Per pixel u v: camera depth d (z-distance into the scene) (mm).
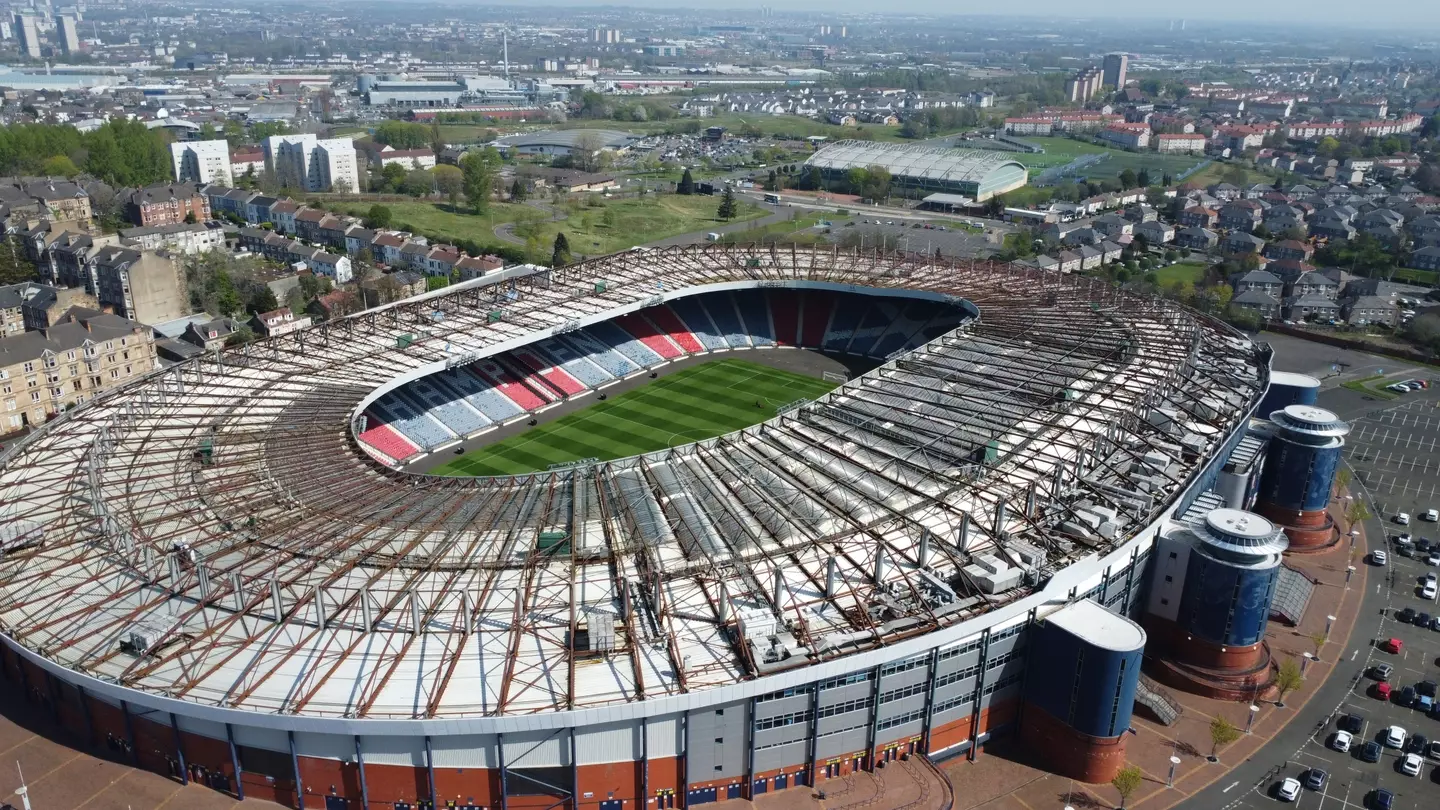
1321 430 150750
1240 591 116125
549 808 93750
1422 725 115312
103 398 157125
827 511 120812
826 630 98625
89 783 96438
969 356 177250
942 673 102125
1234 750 110500
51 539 116188
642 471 130500
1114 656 98812
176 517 115188
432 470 178625
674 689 91250
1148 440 138375
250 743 92938
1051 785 104125
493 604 102750
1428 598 142250
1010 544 111250
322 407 156750
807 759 99375
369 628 98750
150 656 95875
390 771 91812
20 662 106938
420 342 190750
